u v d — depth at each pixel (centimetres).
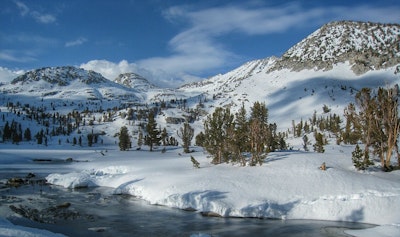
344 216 3017
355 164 4138
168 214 3222
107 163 6888
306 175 3816
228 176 4016
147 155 8900
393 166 4225
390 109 4200
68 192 4325
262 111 6781
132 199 3888
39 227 2761
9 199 3794
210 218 3083
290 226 2839
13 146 15812
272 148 6044
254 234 2628
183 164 5434
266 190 3500
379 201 3095
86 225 2853
